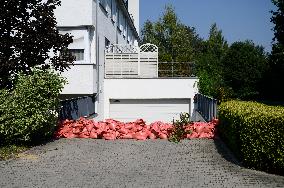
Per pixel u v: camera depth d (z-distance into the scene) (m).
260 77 46.97
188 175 8.46
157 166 9.30
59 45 12.86
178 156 10.47
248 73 51.00
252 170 8.98
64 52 13.15
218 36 63.78
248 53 51.75
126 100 22.39
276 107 10.63
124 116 22.38
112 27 24.53
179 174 8.55
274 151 8.51
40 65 13.40
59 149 11.23
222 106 13.16
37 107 11.43
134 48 24.50
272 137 8.54
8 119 11.20
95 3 18.61
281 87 41.88
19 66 12.45
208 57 51.25
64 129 13.33
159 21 47.16
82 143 12.22
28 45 12.32
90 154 10.62
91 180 8.01
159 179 8.12
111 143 12.31
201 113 19.67
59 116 13.89
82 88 17.97
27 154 10.52
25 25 12.45
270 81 42.88
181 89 22.05
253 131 8.94
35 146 11.65
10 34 12.81
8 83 12.38
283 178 8.27
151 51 24.36
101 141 12.66
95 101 19.45
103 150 11.18
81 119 14.10
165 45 47.47
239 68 51.31
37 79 11.62
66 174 8.49
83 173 8.59
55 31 12.73
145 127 13.76
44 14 12.69
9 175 8.38
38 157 10.18
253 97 48.69
